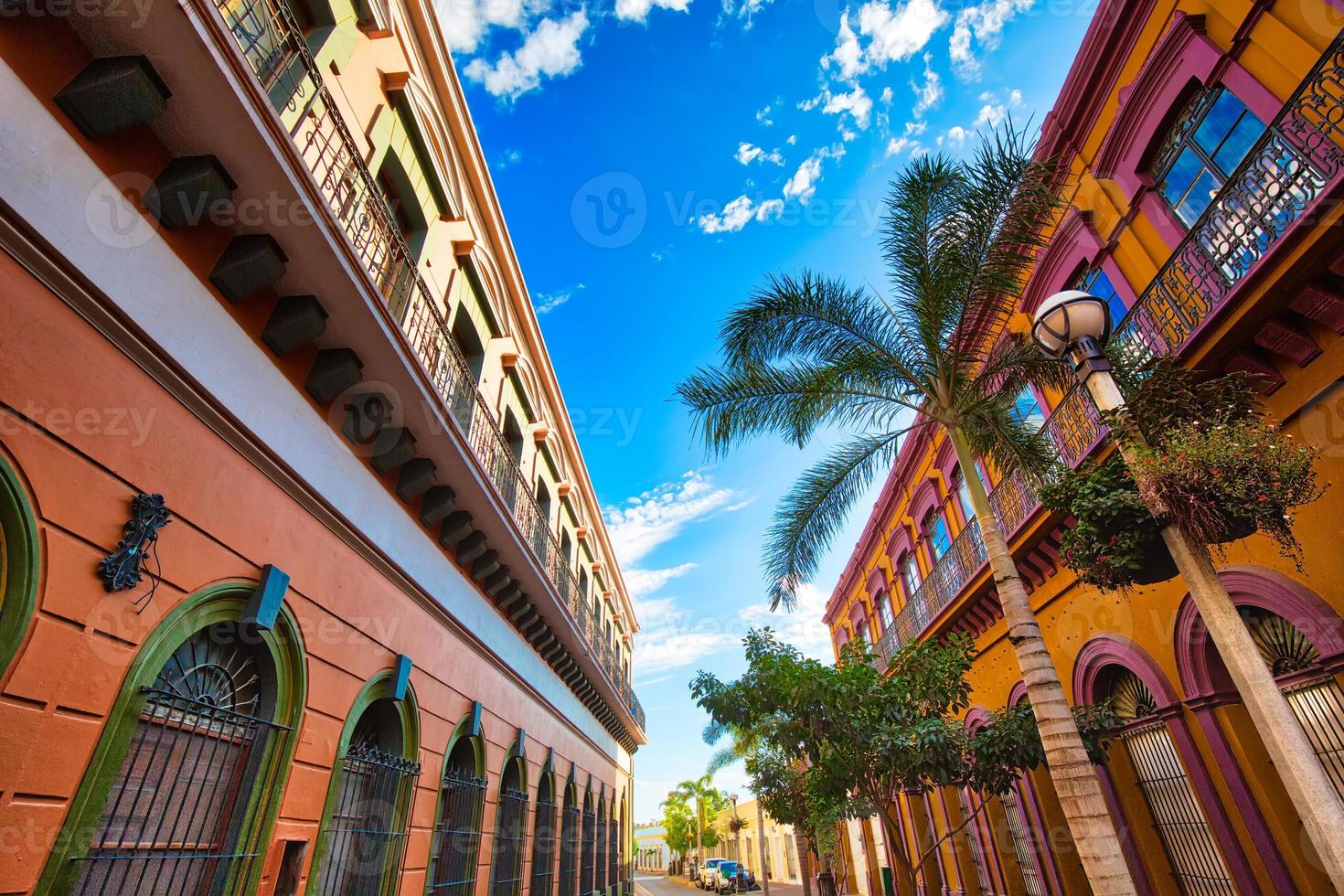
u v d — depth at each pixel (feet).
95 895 11.39
